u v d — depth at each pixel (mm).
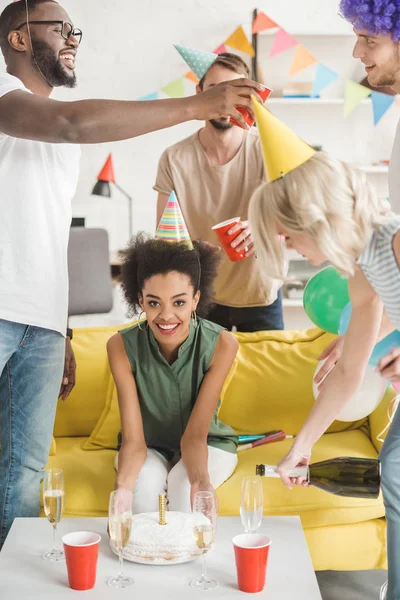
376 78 2072
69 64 2115
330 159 1461
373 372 2064
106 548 1684
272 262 1470
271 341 2617
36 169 2002
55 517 1638
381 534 2213
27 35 2043
